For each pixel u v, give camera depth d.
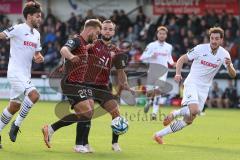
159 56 41.56
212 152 25.14
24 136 29.00
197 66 27.55
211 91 57.94
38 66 61.69
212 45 27.05
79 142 24.03
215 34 26.88
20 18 70.88
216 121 41.75
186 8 68.19
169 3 68.44
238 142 29.22
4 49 62.50
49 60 62.94
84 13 70.38
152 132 32.50
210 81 27.80
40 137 28.72
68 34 64.75
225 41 61.91
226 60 27.22
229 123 40.34
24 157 22.33
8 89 60.38
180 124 27.27
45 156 22.69
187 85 27.59
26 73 24.09
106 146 26.20
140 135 30.98
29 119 38.97
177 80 27.36
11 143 26.16
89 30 23.25
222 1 67.50
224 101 57.38
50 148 24.88
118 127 23.77
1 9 71.00
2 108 47.44
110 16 69.88
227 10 67.56
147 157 23.16
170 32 62.31
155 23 67.25
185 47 61.38
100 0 69.94
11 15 71.06
